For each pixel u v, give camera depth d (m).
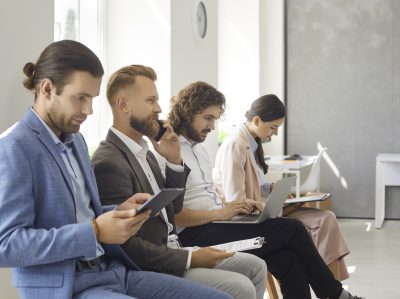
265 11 8.29
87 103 2.11
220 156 4.08
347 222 7.98
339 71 8.27
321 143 8.36
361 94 8.22
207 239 3.42
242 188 3.92
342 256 4.09
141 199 2.39
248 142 4.07
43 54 2.12
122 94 2.79
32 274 2.01
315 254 3.42
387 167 7.62
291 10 8.38
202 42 5.98
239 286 2.67
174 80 5.16
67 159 2.21
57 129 2.16
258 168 4.30
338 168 8.32
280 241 3.38
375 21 8.15
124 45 5.10
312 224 4.07
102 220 2.04
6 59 2.72
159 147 3.12
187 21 5.52
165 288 2.35
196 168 3.57
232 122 8.09
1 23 2.68
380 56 8.16
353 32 8.20
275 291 3.89
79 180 2.27
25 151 2.01
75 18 4.69
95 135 4.92
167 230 2.86
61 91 2.08
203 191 3.58
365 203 8.27
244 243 2.96
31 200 1.99
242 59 8.09
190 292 2.36
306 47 8.34
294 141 8.44
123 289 2.29
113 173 2.62
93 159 2.69
